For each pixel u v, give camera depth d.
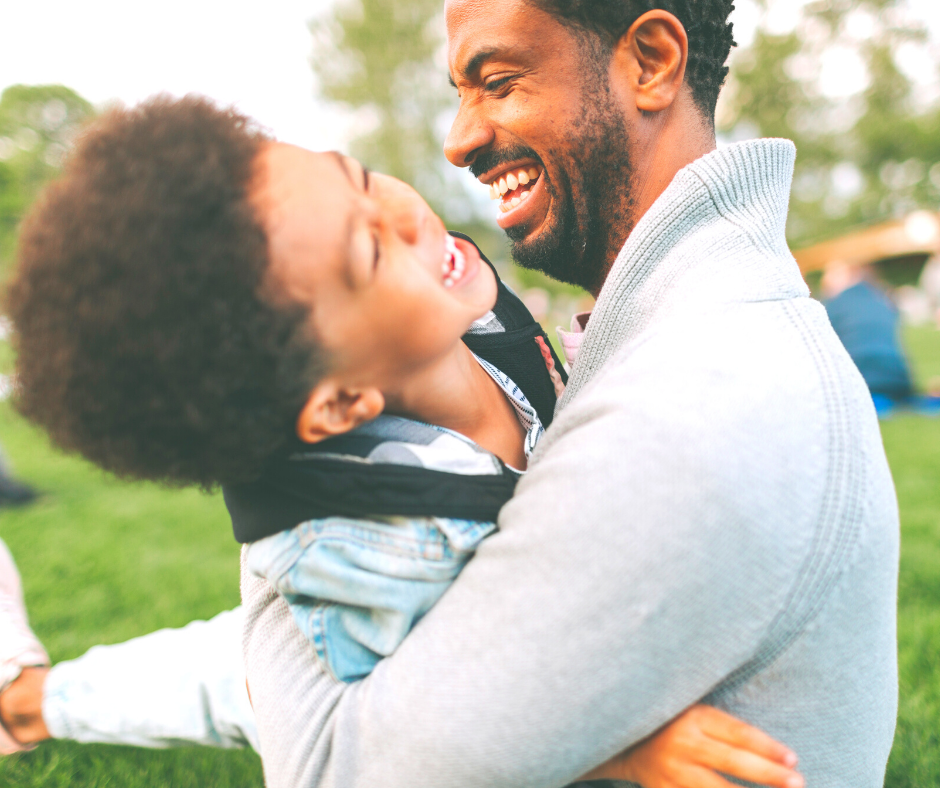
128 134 0.73
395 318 0.77
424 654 0.72
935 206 24.86
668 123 1.08
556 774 0.70
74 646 2.38
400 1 22.48
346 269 0.73
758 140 0.96
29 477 5.57
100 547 3.54
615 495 0.68
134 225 0.66
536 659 0.67
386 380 0.82
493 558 0.73
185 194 0.67
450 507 0.79
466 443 0.89
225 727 1.27
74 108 27.45
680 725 0.73
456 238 0.96
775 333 0.79
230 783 1.75
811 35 20.00
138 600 2.80
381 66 22.81
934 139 22.34
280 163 0.74
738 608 0.68
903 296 22.89
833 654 0.76
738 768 0.69
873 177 24.53
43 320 0.69
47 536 3.79
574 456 0.72
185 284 0.67
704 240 0.91
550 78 1.05
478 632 0.70
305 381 0.74
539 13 1.03
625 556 0.67
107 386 0.69
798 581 0.70
